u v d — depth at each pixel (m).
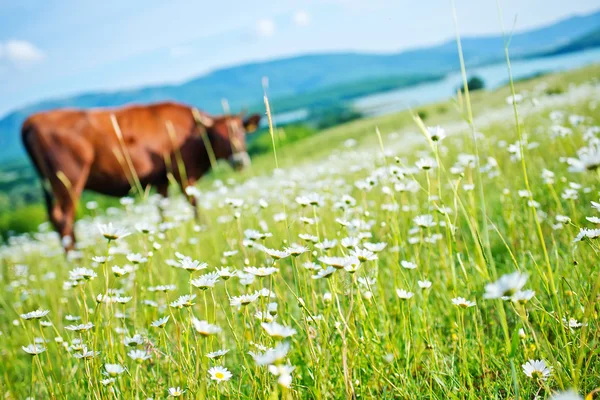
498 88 25.45
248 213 5.36
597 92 11.20
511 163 5.25
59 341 2.46
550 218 3.63
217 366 1.85
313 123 73.38
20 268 4.29
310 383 2.18
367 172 6.07
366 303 2.34
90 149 8.26
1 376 2.97
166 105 9.42
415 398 1.90
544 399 1.65
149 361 2.49
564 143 5.04
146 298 3.10
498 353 2.21
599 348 1.75
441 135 2.10
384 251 3.56
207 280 2.00
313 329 2.19
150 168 9.02
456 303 1.97
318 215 4.11
